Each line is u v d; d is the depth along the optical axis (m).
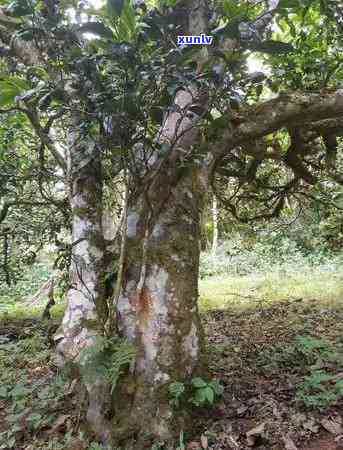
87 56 2.22
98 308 3.76
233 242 13.03
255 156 5.02
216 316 6.67
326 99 3.46
